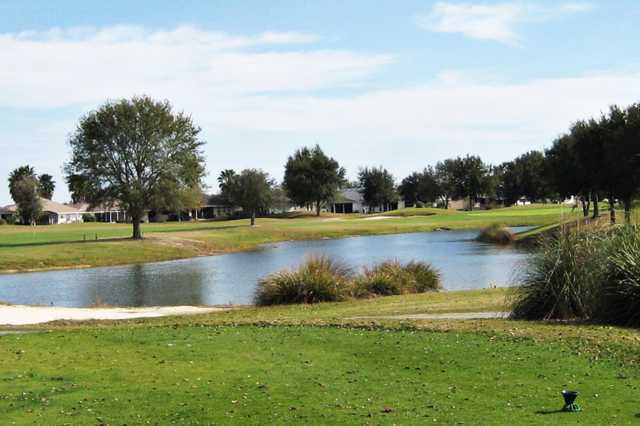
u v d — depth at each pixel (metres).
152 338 15.75
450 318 18.19
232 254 61.09
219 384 11.47
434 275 29.61
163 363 13.15
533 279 17.97
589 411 9.59
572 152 63.28
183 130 69.69
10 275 46.81
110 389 11.34
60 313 24.08
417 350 13.68
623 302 16.16
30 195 124.25
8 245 62.00
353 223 97.62
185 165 69.44
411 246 62.19
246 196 96.25
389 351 13.70
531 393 10.62
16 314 23.75
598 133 60.78
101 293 35.28
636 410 9.60
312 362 12.98
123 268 50.25
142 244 62.75
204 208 155.88
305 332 16.09
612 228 18.62
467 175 160.00
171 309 25.31
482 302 21.50
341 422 9.35
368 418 9.49
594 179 61.31
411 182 173.25
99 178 67.50
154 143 67.94
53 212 142.38
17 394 11.16
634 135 55.75
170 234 74.88
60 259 53.56
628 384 10.96
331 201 141.50
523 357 12.89
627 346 13.37
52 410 10.27
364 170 163.38
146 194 68.00
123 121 66.69
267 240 75.94
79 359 13.68
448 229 89.12
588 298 17.14
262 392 10.94
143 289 36.59
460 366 12.40
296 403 10.30
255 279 40.12
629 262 16.38
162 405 10.39
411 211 123.62
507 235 63.78
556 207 129.12
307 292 25.44
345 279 26.89
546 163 71.56
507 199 158.25
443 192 166.00
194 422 9.57
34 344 15.29
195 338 15.63
